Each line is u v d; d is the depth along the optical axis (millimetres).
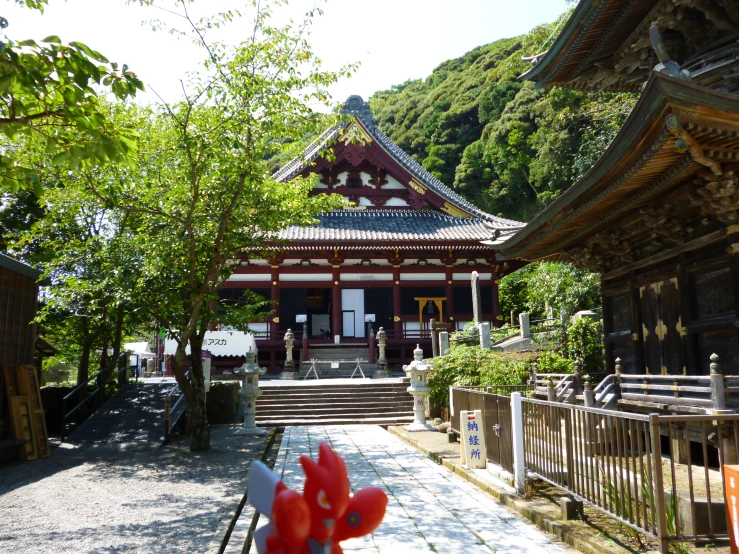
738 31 8406
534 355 16922
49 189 12617
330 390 18797
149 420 14172
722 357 7629
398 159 31188
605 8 9227
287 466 10047
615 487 5285
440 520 6473
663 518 4484
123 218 14086
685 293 8328
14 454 11008
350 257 28938
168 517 6816
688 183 7387
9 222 17547
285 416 17109
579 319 17219
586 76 11531
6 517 6863
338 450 11758
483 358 16516
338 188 31859
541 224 9859
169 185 11297
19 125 5363
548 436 6738
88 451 11773
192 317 11242
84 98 5250
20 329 12242
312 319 35312
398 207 31875
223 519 6684
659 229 8555
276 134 11188
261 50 10750
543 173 41875
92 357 22234
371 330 26453
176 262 11234
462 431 9391
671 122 5641
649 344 9516
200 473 9586
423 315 29281
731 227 7148
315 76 11055
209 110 10961
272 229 12531
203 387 12094
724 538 4531
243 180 11016
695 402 6965
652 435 4578
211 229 11750
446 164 62688
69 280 11359
